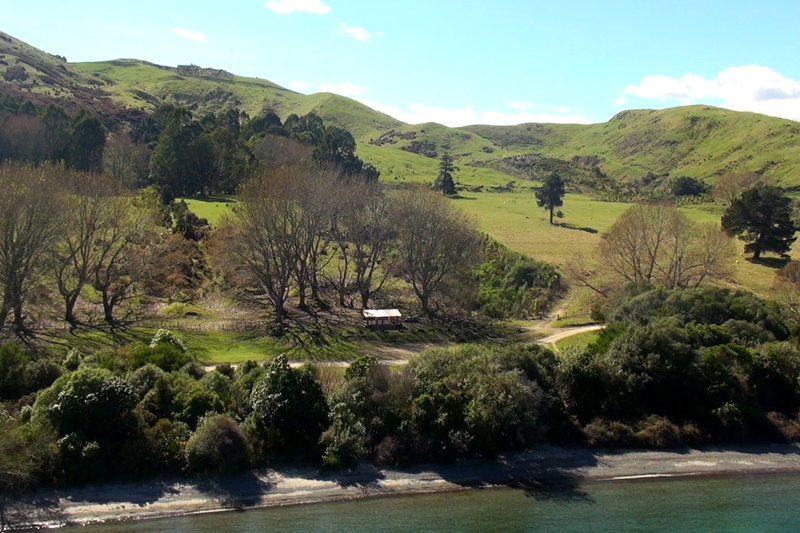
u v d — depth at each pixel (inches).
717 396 1932.8
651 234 3348.9
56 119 4778.5
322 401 1662.2
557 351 2390.5
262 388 1630.2
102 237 2748.5
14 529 1263.5
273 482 1503.4
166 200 4232.3
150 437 1483.8
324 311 3088.1
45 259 2484.0
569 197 7293.3
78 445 1413.6
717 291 2704.2
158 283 2997.0
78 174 2765.7
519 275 3634.4
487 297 3412.9
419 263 3257.9
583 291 3518.7
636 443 1820.9
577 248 4315.9
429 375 1822.1
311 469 1565.0
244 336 2593.5
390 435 1646.2
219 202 4670.3
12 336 2231.8
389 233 3324.3
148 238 2925.7
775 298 2891.2
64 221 2426.2
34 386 1670.8
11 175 2362.2
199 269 3312.0
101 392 1459.2
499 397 1716.3
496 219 5305.1
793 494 1584.6
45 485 1382.9
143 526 1306.6
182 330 2581.2
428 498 1499.8
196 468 1478.8
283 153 5324.8
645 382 1941.4
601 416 1897.1
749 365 2025.1
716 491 1593.3
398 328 2898.6
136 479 1443.2
